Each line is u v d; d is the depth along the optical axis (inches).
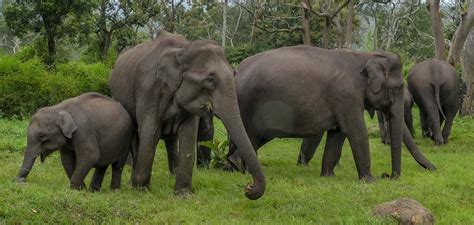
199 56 253.9
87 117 263.1
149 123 271.0
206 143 357.1
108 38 1184.8
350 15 937.5
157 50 275.1
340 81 322.7
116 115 270.5
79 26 953.5
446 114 508.7
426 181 319.0
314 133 330.3
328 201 262.7
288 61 330.6
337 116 323.3
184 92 257.0
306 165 386.6
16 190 232.4
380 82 319.9
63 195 229.6
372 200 269.3
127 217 228.1
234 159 351.6
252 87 333.7
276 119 331.9
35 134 258.5
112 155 270.2
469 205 271.9
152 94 269.3
